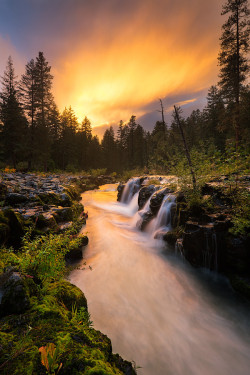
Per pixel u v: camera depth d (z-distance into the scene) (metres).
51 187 11.97
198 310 4.10
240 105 17.95
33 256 2.72
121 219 10.76
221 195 6.04
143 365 2.92
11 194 7.49
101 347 1.74
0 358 1.39
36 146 28.19
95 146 62.38
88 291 4.43
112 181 37.28
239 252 4.70
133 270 5.47
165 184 10.09
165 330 3.54
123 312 3.89
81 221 7.56
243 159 5.61
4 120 28.12
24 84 28.27
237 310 4.13
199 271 5.39
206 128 37.81
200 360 3.09
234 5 18.36
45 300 2.17
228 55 19.44
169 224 7.48
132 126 66.00
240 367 3.03
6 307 1.91
